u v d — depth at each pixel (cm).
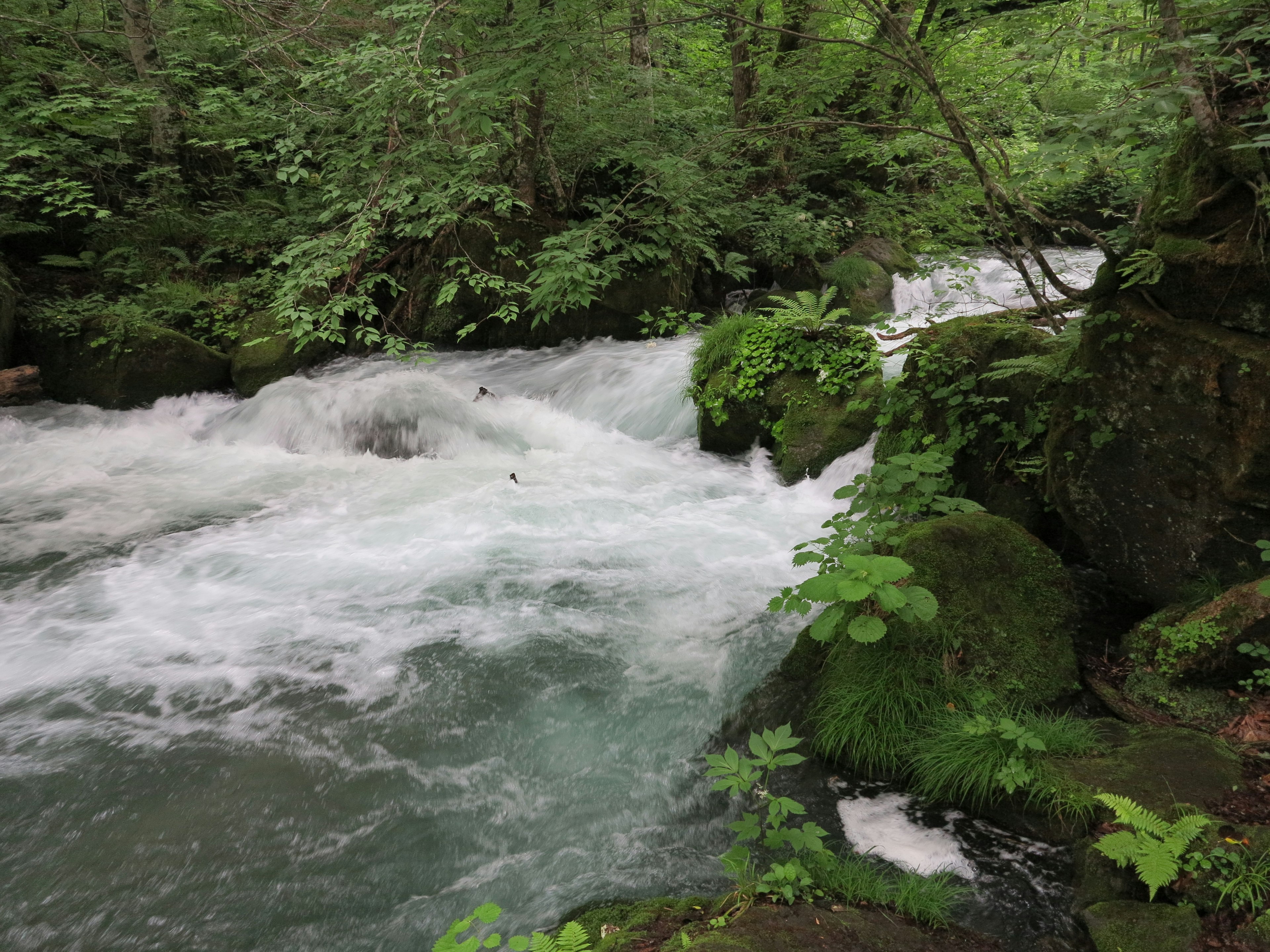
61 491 782
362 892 324
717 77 1491
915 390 615
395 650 498
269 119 1162
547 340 1151
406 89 732
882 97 971
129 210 1200
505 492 755
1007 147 680
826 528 464
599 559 616
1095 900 290
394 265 1190
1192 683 378
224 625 530
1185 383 384
